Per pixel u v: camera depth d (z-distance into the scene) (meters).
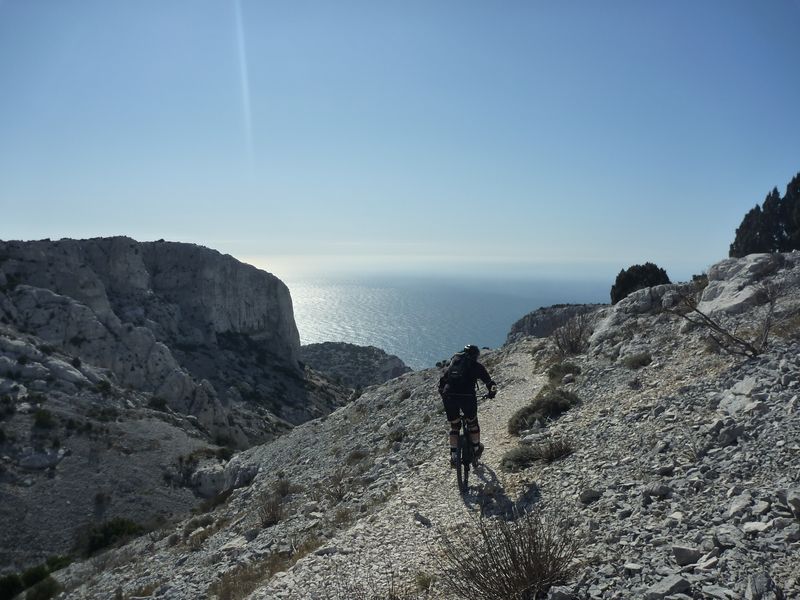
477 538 7.52
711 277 20.41
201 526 21.30
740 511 5.80
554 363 22.86
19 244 85.88
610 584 5.30
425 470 13.12
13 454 43.50
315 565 8.78
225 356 106.31
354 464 19.14
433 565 7.30
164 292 112.12
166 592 12.38
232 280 119.12
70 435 47.91
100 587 17.78
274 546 12.51
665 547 5.65
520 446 11.20
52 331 72.50
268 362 114.88
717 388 10.19
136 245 106.25
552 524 7.21
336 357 153.25
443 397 10.72
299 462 24.33
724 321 16.22
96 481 43.38
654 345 17.36
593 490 7.69
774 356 10.38
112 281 101.19
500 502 8.96
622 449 9.26
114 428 51.22
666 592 4.76
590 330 24.17
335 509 13.65
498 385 22.50
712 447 7.88
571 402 14.50
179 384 76.62
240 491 24.77
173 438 53.22
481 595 5.71
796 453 6.66
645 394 12.50
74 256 96.06
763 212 39.75
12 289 75.88
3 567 34.12
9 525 37.03
